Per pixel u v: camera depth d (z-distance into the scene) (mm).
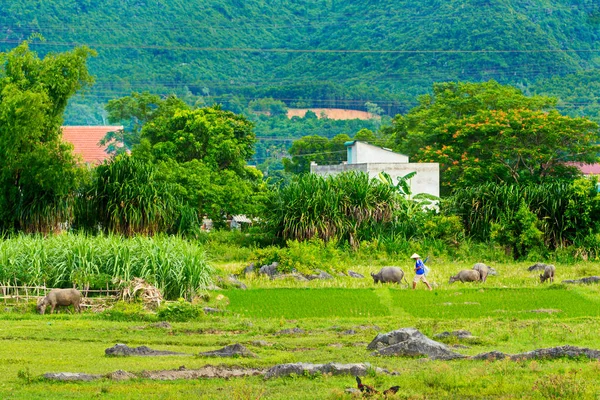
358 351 55531
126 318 71938
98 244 85000
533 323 66750
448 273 112188
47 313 75312
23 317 72250
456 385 43812
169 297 83312
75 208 128125
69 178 122375
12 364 50781
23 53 127250
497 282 102750
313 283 101188
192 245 88938
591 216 136500
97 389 43969
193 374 47500
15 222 122375
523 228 135250
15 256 81750
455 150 198000
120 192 128250
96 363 51219
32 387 44344
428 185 174375
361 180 143000
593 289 93062
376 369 47219
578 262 128375
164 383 45531
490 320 68562
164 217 130000
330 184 140625
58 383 45312
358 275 110188
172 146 191250
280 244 138250
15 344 58250
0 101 122250
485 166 188250
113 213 127062
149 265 83125
